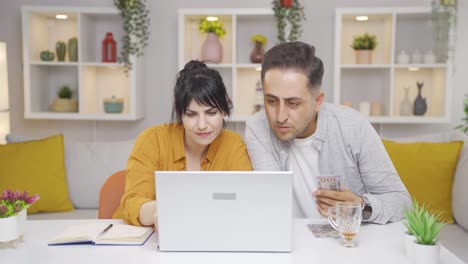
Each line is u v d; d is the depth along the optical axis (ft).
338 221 3.96
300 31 11.29
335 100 11.34
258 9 11.25
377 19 12.05
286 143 5.51
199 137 4.69
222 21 12.40
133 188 4.87
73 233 4.17
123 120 12.71
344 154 5.33
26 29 11.46
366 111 11.63
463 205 7.81
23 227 4.09
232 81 11.71
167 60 12.52
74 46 11.82
